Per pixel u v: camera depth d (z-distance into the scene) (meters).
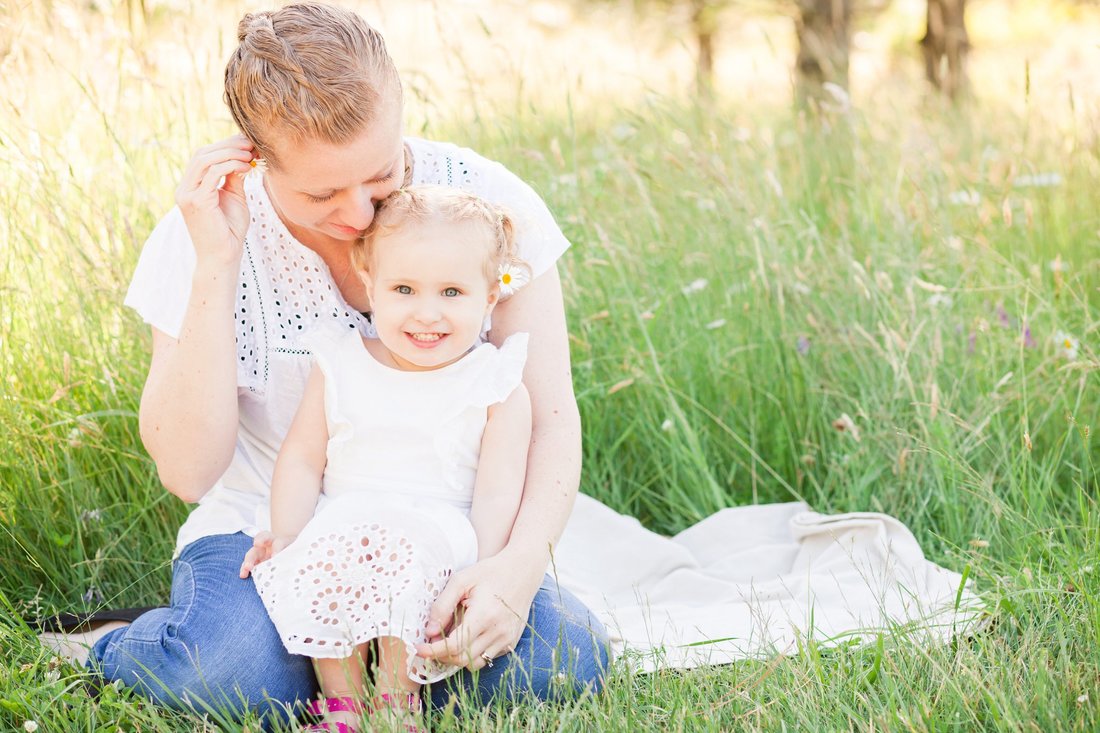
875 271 3.32
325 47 1.83
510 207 2.19
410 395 2.10
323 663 1.91
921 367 3.04
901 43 9.80
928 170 3.57
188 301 2.08
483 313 2.11
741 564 2.73
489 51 4.12
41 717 1.89
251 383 2.17
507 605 1.90
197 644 1.90
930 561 2.65
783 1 7.32
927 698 1.86
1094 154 4.07
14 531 2.59
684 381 3.28
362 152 1.88
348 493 2.04
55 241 2.97
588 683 1.99
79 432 2.69
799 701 1.90
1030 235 3.77
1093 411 3.02
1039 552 2.49
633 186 3.92
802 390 3.24
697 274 3.54
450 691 1.93
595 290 3.40
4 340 2.83
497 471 2.09
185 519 2.78
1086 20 10.57
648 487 3.22
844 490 3.00
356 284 2.24
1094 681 1.90
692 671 2.08
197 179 1.97
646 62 7.13
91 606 2.50
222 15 3.49
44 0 3.19
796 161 4.40
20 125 2.91
